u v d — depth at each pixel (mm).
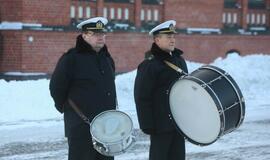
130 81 37125
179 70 14719
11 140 24031
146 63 14781
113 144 13227
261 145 24219
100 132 13516
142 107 14633
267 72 43562
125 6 42969
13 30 37406
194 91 14117
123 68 42406
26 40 37625
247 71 42531
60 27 39125
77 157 14352
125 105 33438
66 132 14508
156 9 44500
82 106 14258
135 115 30141
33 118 28688
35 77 37969
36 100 31188
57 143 23719
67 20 39594
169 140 14875
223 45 48312
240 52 49594
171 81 14719
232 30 48812
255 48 50531
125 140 13383
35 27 37875
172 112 14656
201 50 46938
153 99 14734
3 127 26453
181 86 14328
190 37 46094
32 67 37906
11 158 21078
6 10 37875
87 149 14320
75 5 40188
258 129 27766
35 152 22094
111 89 14648
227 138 25516
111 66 14906
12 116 28734
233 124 14266
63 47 39250
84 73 14305
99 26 14359
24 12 37500
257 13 51062
